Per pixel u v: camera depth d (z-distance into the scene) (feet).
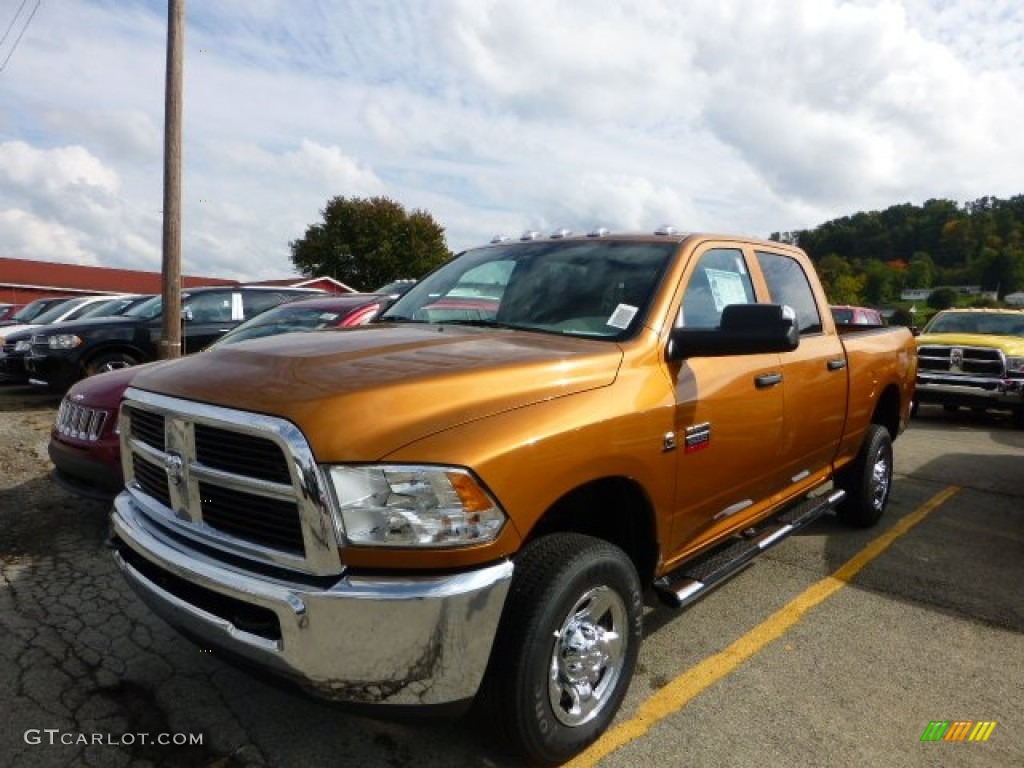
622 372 9.23
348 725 9.36
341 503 6.95
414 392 7.57
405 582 6.99
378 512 6.98
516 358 8.64
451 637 7.06
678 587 10.16
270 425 7.17
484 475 7.26
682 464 9.90
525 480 7.59
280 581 7.20
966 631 12.44
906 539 17.12
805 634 12.19
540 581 7.84
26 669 10.48
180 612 8.01
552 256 12.05
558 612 7.88
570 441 8.08
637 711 9.83
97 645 11.23
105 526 16.38
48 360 31.32
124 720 9.37
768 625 12.48
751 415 11.39
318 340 9.59
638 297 10.39
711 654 11.44
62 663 10.67
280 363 8.29
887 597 13.76
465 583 7.10
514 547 7.52
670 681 10.62
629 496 9.62
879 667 11.17
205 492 8.01
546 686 7.96
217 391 7.93
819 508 14.52
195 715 9.50
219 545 7.82
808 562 15.49
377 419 7.22
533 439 7.73
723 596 13.67
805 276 14.76
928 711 10.02
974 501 20.75
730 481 11.23
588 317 10.42
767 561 15.52
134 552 9.05
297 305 24.09
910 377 18.92
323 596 6.89
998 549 16.60
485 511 7.25
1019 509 19.98
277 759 8.68
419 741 9.06
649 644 11.75
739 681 10.66
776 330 8.98
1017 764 8.93
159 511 8.68
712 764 8.77
